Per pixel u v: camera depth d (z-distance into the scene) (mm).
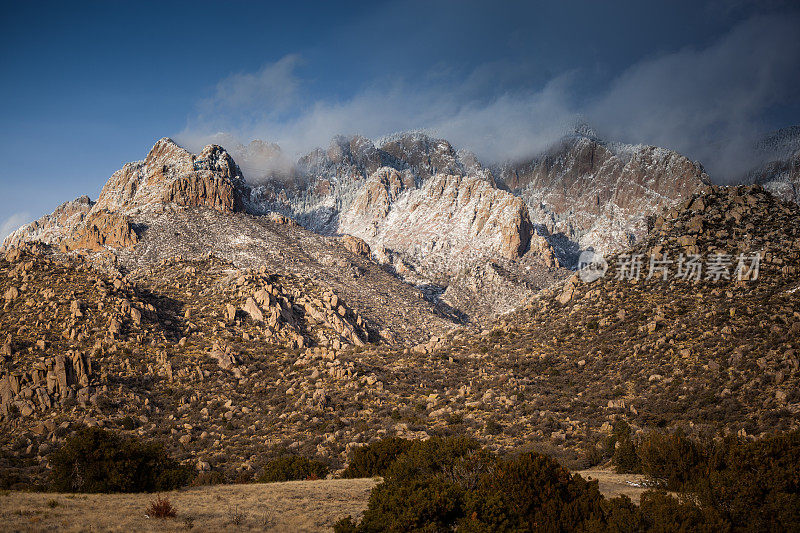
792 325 60906
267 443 64000
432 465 38469
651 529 25406
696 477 36812
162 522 28969
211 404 76688
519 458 30250
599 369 72375
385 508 27953
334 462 56281
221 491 39562
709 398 56562
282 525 29375
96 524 27688
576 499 27984
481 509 27172
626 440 47688
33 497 34281
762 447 30391
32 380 70438
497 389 74125
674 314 75188
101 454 39594
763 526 26781
